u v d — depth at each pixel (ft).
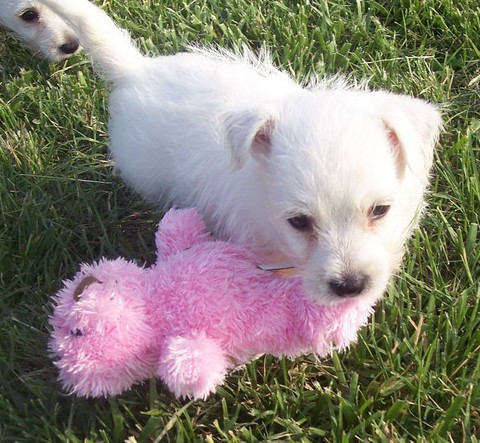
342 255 1.34
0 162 2.03
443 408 1.46
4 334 1.62
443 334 1.56
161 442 1.44
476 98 2.11
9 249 1.79
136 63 1.87
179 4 2.53
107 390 1.35
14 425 1.48
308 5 2.44
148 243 1.85
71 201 1.95
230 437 1.43
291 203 1.37
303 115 1.42
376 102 1.47
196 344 1.31
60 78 2.37
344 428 1.44
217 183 1.65
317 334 1.36
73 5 1.82
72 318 1.32
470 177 1.84
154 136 1.79
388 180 1.38
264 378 1.52
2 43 2.62
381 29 2.30
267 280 1.38
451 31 2.30
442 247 1.72
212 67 1.81
